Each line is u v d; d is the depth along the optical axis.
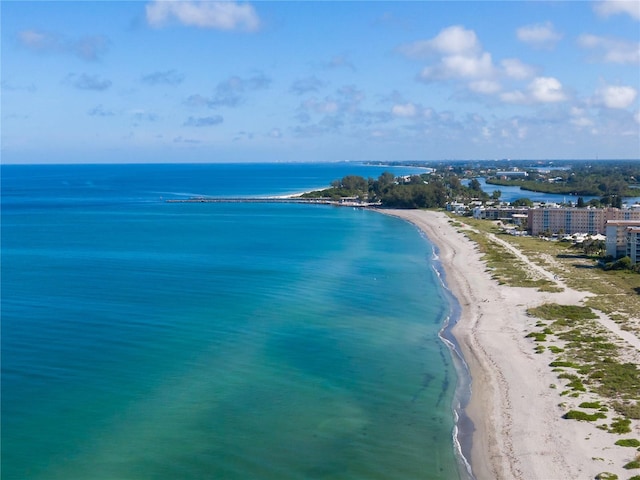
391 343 108.50
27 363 93.44
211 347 103.19
